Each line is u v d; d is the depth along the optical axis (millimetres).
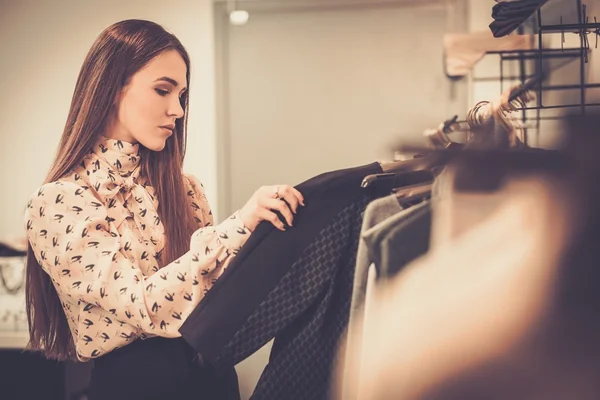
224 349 1040
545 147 843
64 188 1246
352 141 2838
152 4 2906
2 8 2984
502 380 683
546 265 678
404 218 854
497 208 710
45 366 2445
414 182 1122
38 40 2967
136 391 1258
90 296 1175
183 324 1056
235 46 2900
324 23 2838
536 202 689
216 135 2916
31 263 1358
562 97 1474
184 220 1414
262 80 2889
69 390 2473
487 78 2443
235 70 2904
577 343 662
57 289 1266
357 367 965
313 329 1066
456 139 1457
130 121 1310
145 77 1294
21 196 3014
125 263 1201
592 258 665
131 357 1271
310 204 1071
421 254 816
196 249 1132
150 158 1428
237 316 1044
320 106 2861
